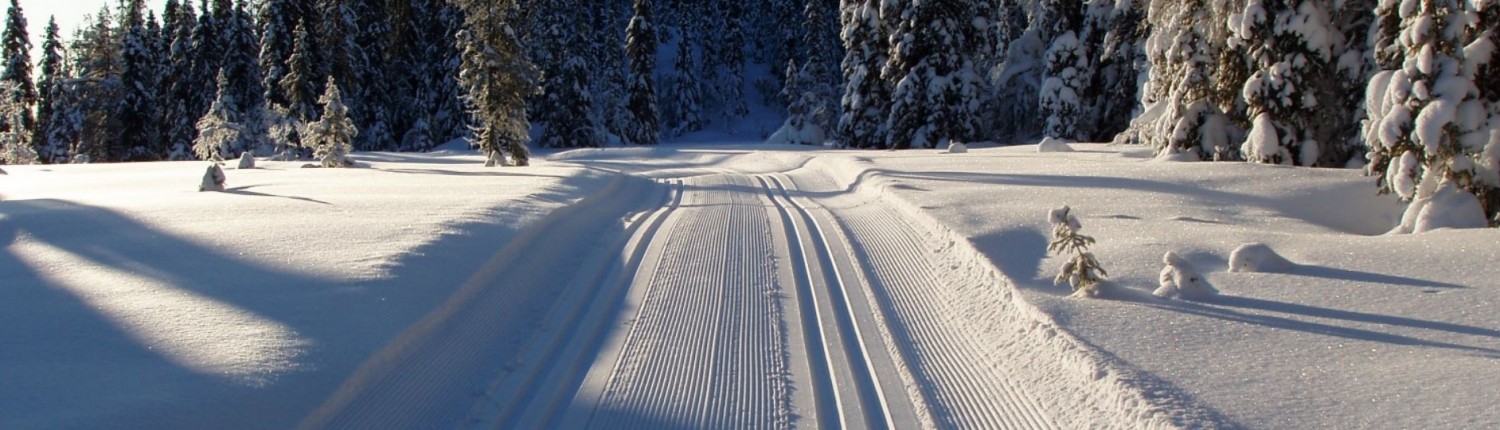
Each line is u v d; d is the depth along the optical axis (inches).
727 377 237.8
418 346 260.2
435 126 2423.7
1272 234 422.9
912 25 1695.4
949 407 212.8
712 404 216.4
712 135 3110.2
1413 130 462.3
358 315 273.0
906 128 1729.8
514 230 465.1
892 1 1772.9
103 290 308.0
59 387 197.5
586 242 490.3
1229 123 856.3
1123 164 850.1
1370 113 498.6
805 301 328.2
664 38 3671.3
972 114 1707.7
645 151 1861.5
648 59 2701.8
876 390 226.8
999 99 1797.5
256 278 326.6
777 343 270.7
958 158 1110.4
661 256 434.3
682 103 3065.9
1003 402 213.9
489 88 1352.1
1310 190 607.8
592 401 219.6
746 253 438.9
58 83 2342.5
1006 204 570.3
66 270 348.5
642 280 372.8
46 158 2391.7
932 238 464.1
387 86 2402.8
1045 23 1662.2
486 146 1360.7
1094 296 301.1
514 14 1389.0
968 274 363.9
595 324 298.2
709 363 250.7
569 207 609.9
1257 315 273.0
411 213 534.9
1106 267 360.8
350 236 429.4
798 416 208.4
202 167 1263.5
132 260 368.5
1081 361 226.5
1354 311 273.7
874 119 1860.2
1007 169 882.8
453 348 265.3
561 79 2425.0
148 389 196.1
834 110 2650.1
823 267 396.8
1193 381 206.8
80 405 184.7
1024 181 732.0
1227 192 609.3
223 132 1745.8
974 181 744.3
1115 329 257.0
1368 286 306.0
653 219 598.9
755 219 586.6
